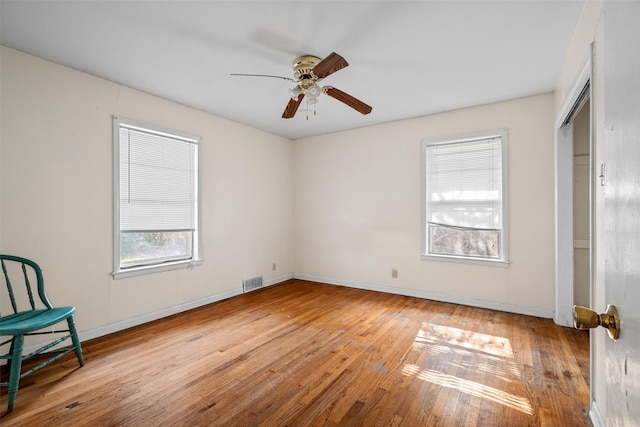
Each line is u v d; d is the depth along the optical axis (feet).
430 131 12.87
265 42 7.54
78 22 6.72
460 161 12.38
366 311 11.44
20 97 7.82
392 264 13.92
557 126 9.83
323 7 6.30
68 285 8.66
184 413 5.74
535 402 6.02
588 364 7.43
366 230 14.64
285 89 10.32
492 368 7.28
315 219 16.30
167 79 9.51
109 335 9.29
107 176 9.50
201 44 7.62
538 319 10.53
